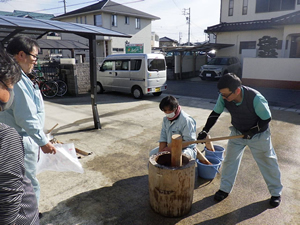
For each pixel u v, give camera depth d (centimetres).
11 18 385
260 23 1515
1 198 98
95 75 493
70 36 2609
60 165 230
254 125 246
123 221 237
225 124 560
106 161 365
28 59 200
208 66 1380
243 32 1573
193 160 238
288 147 423
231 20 1667
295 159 376
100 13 2292
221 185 273
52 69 966
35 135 189
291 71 1040
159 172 225
